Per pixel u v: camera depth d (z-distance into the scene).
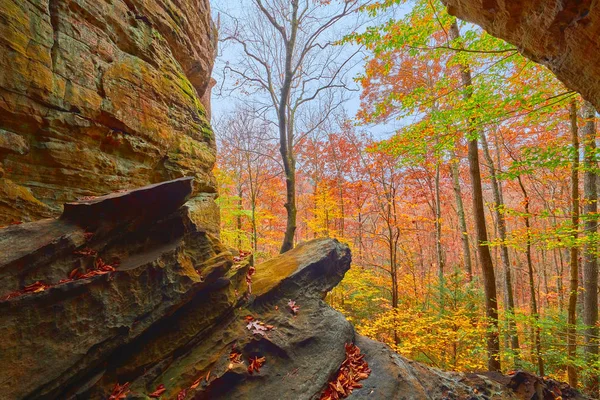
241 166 16.75
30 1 3.38
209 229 5.80
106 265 3.23
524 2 3.63
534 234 7.16
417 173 15.62
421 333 9.31
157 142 5.04
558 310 14.83
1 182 3.14
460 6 4.98
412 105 6.57
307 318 4.66
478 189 7.90
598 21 2.92
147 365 3.32
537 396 4.91
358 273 14.01
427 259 23.78
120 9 4.58
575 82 3.91
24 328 2.47
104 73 4.19
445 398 4.29
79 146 3.87
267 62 9.61
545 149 6.04
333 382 3.91
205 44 7.52
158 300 3.38
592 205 8.62
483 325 8.83
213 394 3.41
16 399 2.28
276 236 18.36
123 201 3.41
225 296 4.18
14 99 3.21
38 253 2.76
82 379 2.84
